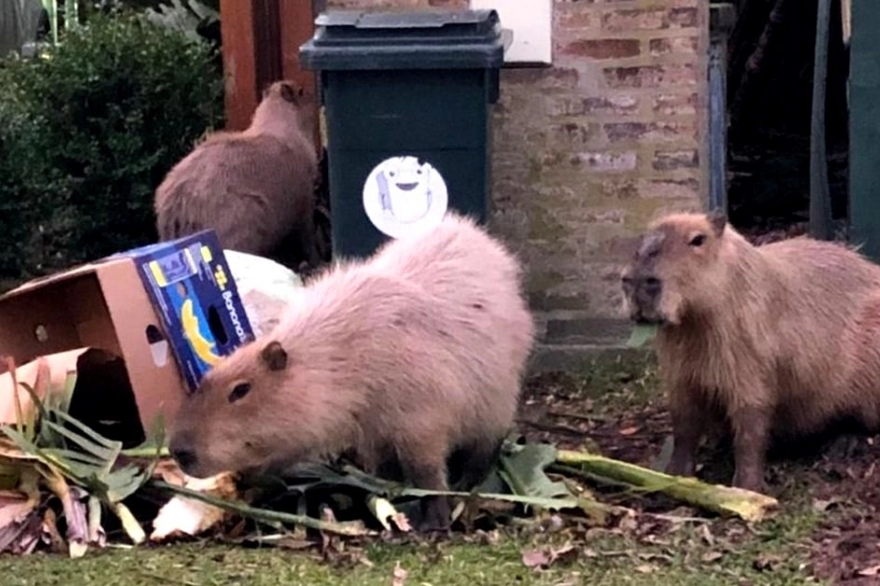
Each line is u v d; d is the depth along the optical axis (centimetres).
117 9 909
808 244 550
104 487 495
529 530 494
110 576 467
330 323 492
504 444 534
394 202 586
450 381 495
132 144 730
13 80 761
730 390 522
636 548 482
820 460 544
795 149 891
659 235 511
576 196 645
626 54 635
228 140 682
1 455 496
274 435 486
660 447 562
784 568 470
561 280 648
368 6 642
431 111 580
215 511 494
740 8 919
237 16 708
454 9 639
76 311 548
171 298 536
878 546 479
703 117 640
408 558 477
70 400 521
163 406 529
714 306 514
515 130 643
